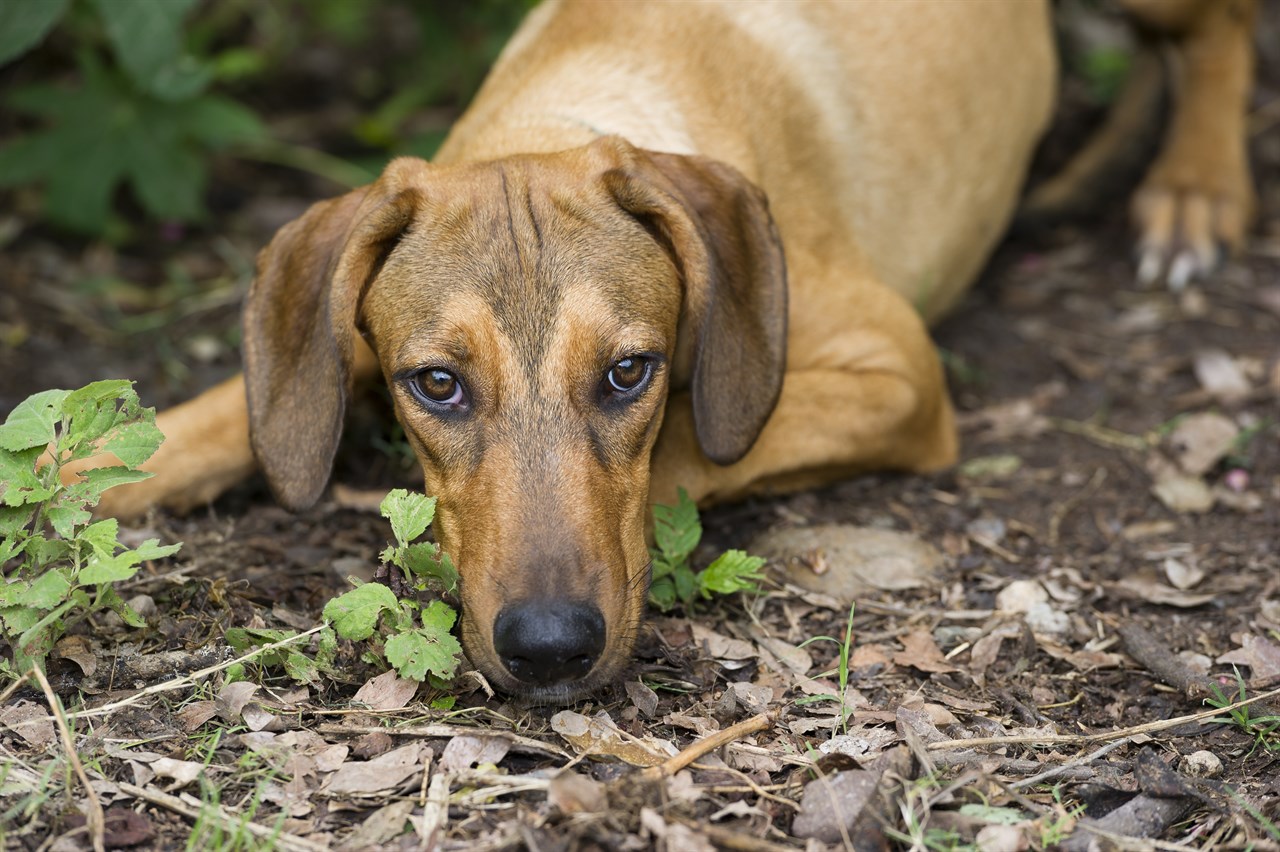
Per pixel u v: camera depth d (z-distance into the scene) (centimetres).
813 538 432
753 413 386
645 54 443
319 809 313
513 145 416
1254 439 504
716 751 333
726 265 383
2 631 344
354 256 362
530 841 293
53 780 317
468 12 714
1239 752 349
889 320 466
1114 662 389
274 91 764
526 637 311
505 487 332
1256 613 409
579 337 344
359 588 336
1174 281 618
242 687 343
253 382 379
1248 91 650
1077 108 761
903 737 342
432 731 331
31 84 694
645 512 388
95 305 598
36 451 345
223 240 654
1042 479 487
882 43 508
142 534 414
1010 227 665
